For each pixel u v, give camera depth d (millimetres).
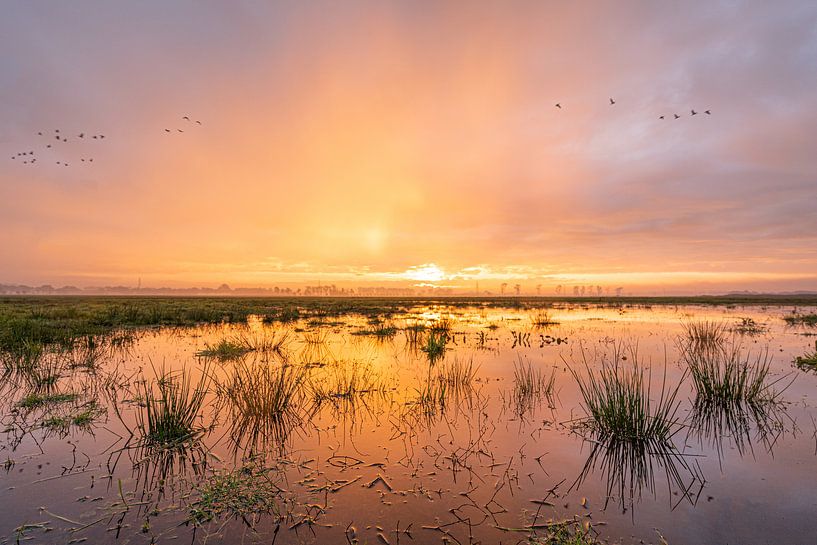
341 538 3848
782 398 8555
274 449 5879
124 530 3934
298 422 7027
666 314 35656
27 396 8242
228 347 13867
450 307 50594
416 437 6379
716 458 5746
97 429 6637
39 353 11977
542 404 8117
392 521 4129
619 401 6758
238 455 5676
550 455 5781
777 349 14773
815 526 4133
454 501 4531
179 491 4691
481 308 47875
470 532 3965
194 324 23875
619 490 4828
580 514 4316
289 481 4934
